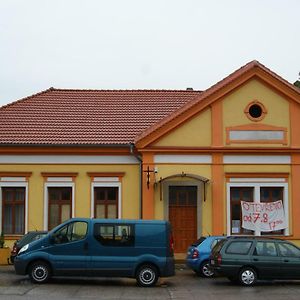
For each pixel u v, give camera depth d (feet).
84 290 60.80
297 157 90.12
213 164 88.89
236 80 89.30
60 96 106.11
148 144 88.17
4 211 90.07
